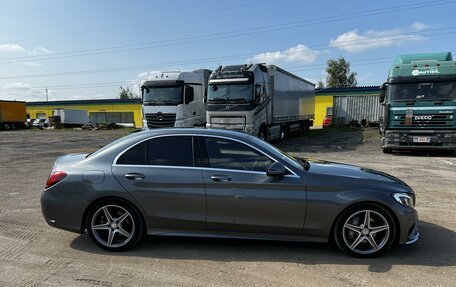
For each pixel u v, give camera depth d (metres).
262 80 16.69
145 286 3.57
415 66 13.66
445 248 4.44
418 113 13.56
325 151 15.72
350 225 4.18
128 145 4.57
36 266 4.05
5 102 46.38
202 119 18.45
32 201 6.96
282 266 3.99
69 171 4.52
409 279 3.65
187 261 4.14
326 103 42.72
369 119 33.62
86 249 4.53
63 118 50.50
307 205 4.16
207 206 4.29
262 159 4.34
